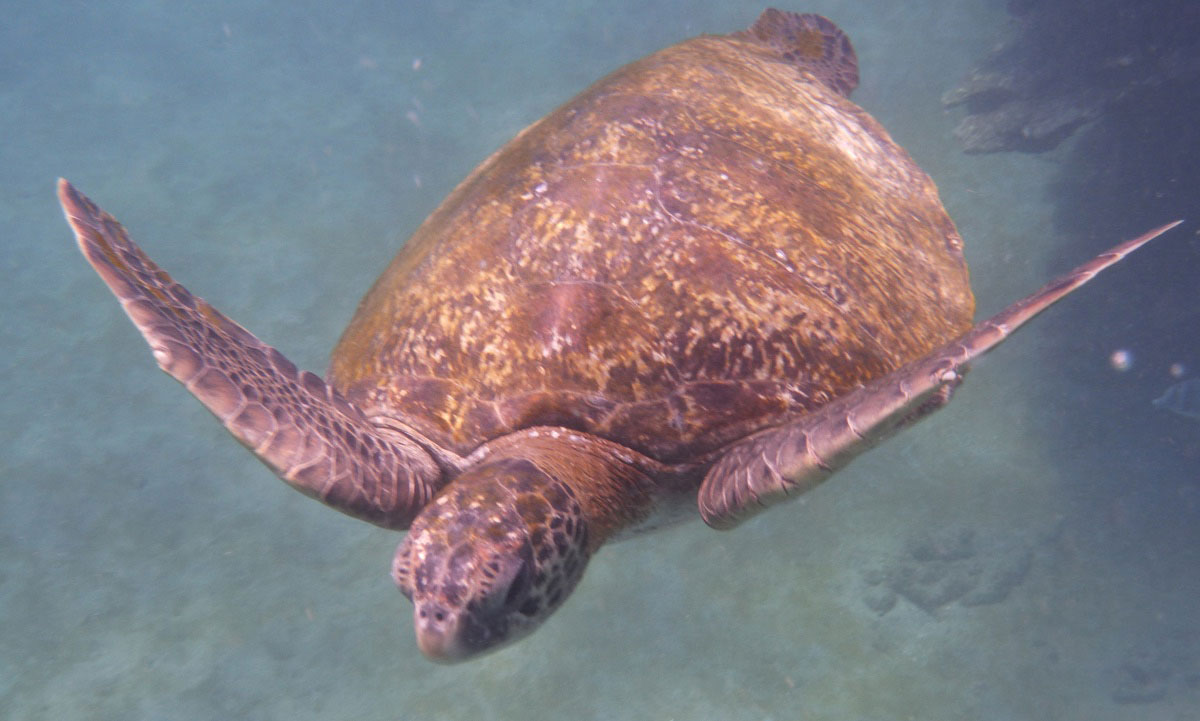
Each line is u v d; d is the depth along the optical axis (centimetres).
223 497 1545
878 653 1197
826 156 409
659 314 316
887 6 2636
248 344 329
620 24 2966
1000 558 1309
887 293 347
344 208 2264
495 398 330
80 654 1293
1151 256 1484
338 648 1258
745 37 563
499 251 356
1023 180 1880
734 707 1131
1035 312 228
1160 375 1484
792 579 1298
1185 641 1213
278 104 2842
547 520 276
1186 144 1381
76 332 1966
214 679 1234
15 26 3681
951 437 1520
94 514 1533
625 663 1193
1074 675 1173
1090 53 1596
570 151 375
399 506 311
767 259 326
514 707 1153
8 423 1739
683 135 368
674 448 311
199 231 2206
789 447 256
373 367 374
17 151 2708
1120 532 1363
